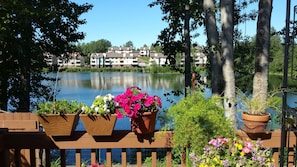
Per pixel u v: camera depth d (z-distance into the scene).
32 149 2.52
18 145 2.42
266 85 4.89
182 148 2.51
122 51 104.25
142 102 2.34
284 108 2.40
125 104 2.29
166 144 2.45
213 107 2.49
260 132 2.43
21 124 2.79
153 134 2.44
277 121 2.75
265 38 4.88
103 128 2.34
